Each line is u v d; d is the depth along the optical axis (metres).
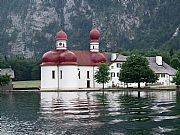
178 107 67.44
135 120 50.81
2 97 106.94
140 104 74.56
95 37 184.12
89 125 47.00
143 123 48.06
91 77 178.38
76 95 113.81
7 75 159.25
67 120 51.59
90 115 56.94
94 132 42.41
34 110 65.38
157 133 41.44
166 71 193.88
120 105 72.88
